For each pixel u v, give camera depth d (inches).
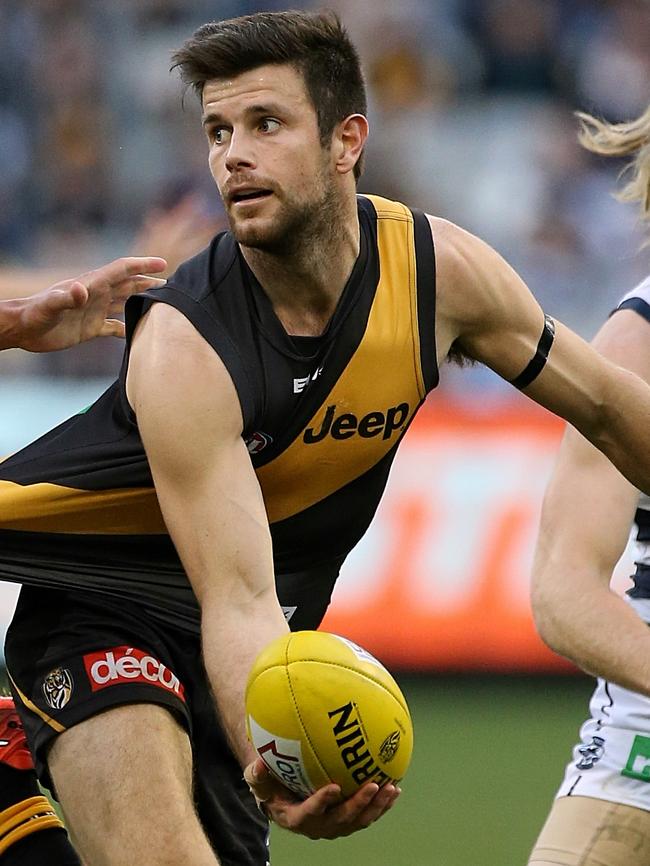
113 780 447.5
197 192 1609.3
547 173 1674.5
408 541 1263.5
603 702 531.5
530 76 1761.8
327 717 374.6
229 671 411.2
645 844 508.4
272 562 440.5
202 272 464.1
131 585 500.1
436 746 1099.3
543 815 948.6
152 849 433.4
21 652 494.3
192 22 1779.0
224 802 526.6
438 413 1293.1
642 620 518.6
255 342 452.4
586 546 500.7
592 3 1797.5
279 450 464.1
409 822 943.7
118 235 1632.6
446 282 473.4
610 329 526.3
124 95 1718.8
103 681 469.4
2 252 1628.9
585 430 500.4
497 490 1269.7
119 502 488.1
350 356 462.3
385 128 1705.2
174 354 441.4
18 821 505.4
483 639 1250.0
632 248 1587.1
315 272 454.3
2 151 1675.7
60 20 1759.4
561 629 492.7
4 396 1337.4
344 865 864.9
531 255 1617.9
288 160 440.8
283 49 439.2
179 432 433.7
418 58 1743.4
